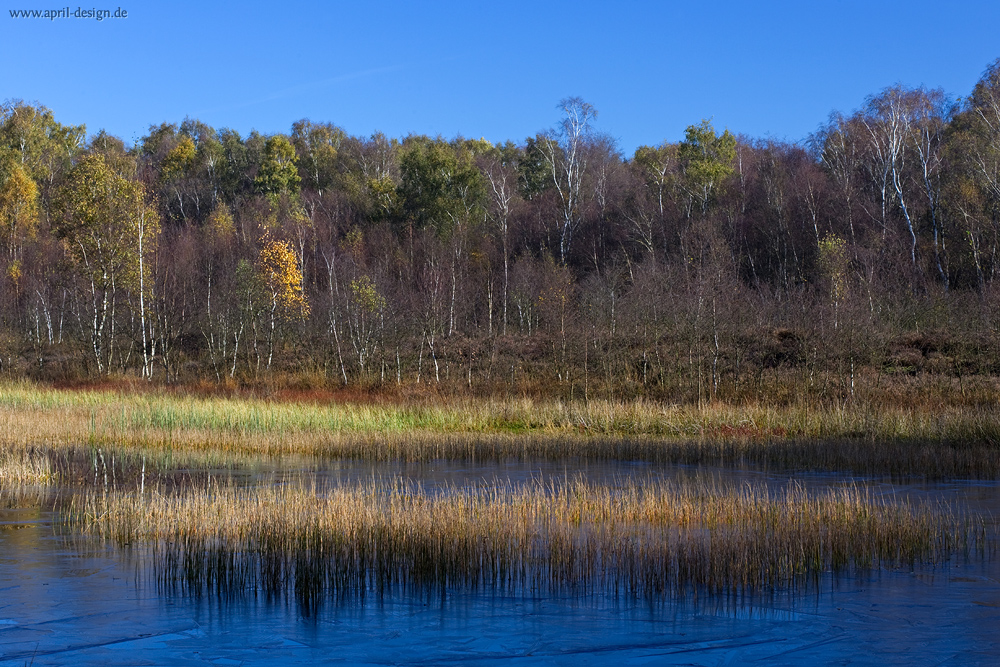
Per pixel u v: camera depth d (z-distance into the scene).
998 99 43.59
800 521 11.88
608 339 38.53
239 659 7.89
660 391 33.09
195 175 81.81
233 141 86.00
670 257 51.28
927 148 49.38
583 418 26.03
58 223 46.41
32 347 48.78
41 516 13.61
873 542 11.00
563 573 9.90
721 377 33.97
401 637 8.37
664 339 38.06
